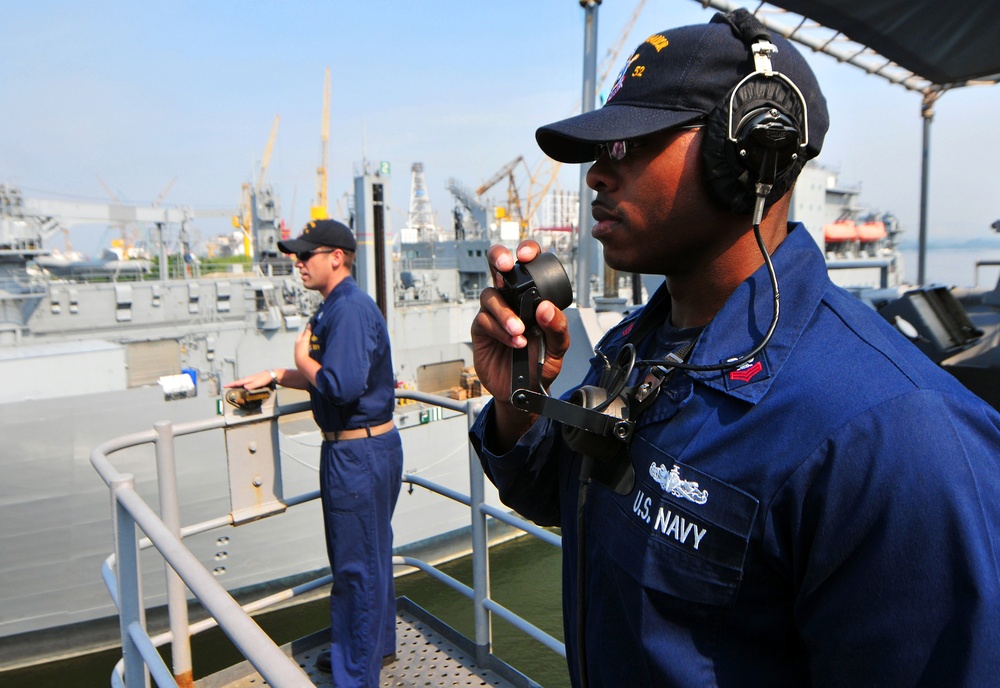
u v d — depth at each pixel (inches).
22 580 336.2
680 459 29.4
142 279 599.8
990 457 25.3
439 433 446.0
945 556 23.0
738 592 27.5
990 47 146.8
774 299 28.9
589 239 186.4
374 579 102.3
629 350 38.4
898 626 23.4
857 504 24.2
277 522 385.4
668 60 30.2
